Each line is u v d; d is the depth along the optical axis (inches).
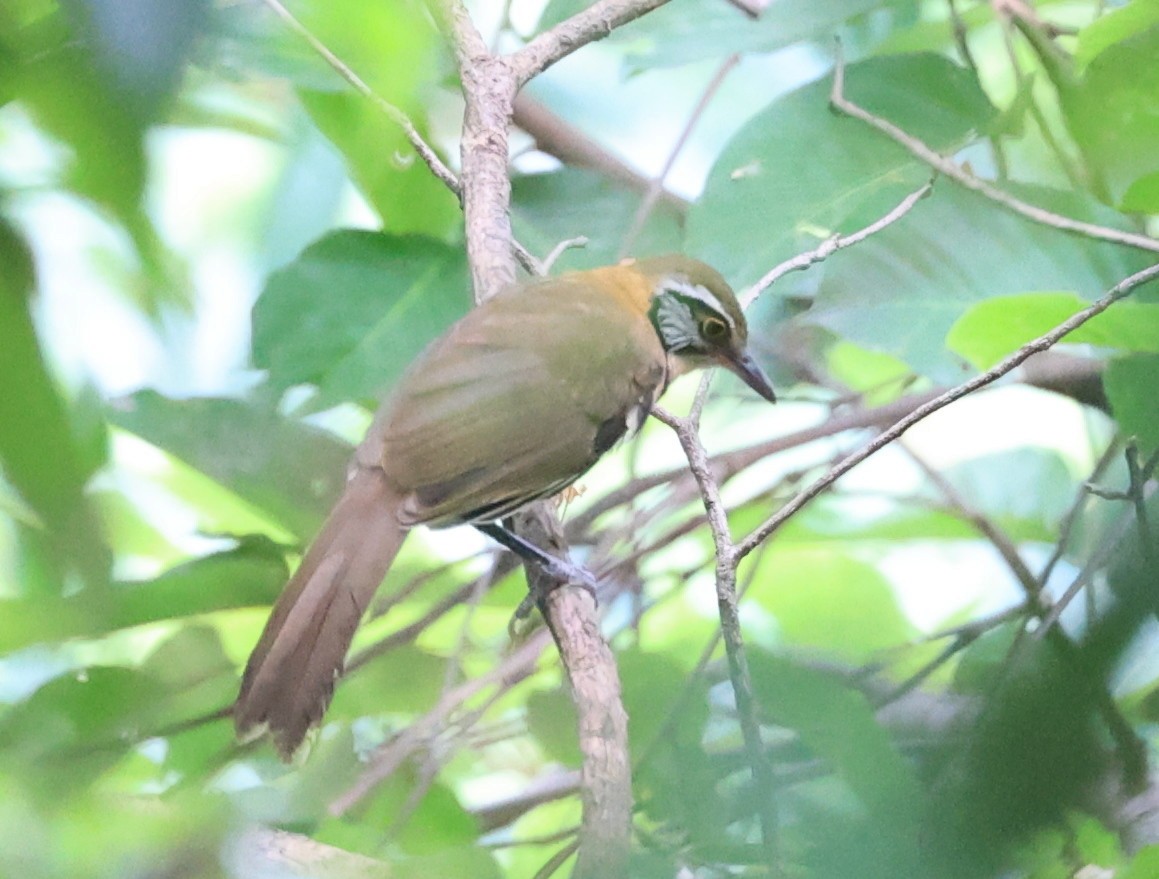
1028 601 343.0
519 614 328.8
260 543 361.7
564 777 374.6
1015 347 329.1
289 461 368.8
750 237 391.5
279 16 179.2
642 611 401.7
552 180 446.0
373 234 389.7
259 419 367.2
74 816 153.7
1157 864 248.7
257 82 321.4
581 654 310.8
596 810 261.0
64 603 253.0
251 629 414.0
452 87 421.4
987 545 446.6
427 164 357.7
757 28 398.9
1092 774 237.1
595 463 361.4
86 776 216.2
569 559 345.4
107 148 121.5
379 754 332.5
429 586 437.7
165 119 115.4
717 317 387.2
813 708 299.3
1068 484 469.7
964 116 398.3
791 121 400.5
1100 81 340.2
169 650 341.7
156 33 107.1
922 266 374.3
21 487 141.6
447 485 315.3
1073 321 266.1
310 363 374.9
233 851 161.6
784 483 429.7
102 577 148.3
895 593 440.1
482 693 420.5
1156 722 286.7
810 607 444.8
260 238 439.2
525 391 334.6
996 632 338.6
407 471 313.1
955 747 256.4
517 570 414.6
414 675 384.5
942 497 444.1
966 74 403.2
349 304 381.1
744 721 254.7
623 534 414.9
